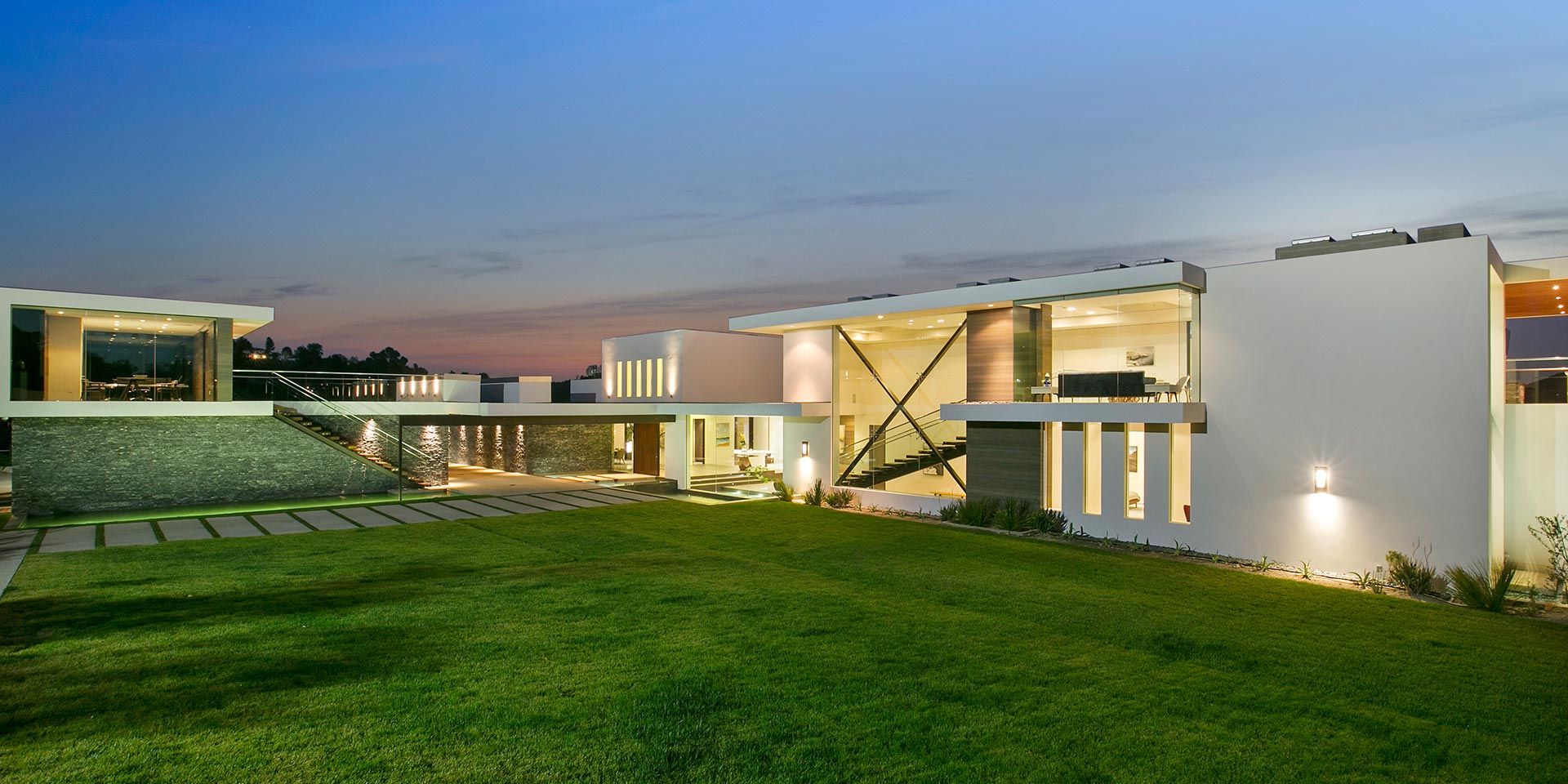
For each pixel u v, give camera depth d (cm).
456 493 2336
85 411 1873
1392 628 982
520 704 679
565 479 2752
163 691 698
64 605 1009
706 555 1413
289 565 1293
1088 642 895
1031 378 1677
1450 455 1198
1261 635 941
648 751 595
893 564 1331
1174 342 1507
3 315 1788
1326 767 597
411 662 784
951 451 1953
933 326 2023
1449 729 672
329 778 544
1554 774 592
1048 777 568
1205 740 638
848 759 589
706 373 2836
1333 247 1375
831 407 2184
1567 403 1298
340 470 2284
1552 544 1255
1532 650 898
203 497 2073
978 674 779
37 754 569
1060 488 1720
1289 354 1360
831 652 838
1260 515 1389
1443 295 1206
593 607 1018
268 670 757
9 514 1888
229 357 2098
